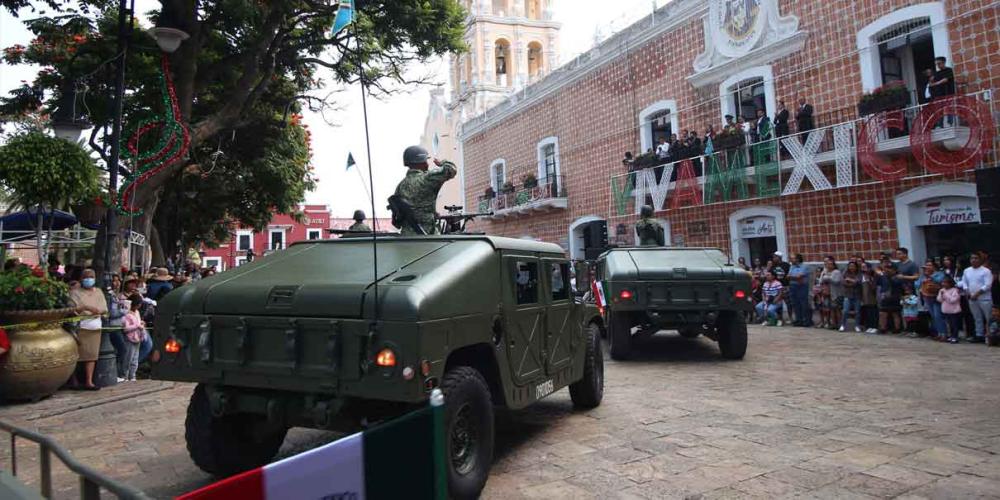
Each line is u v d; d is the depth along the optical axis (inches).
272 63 547.5
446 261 162.2
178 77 494.0
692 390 289.0
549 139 974.4
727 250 671.8
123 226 454.9
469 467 154.1
